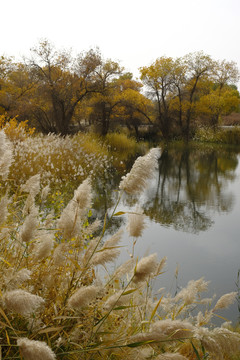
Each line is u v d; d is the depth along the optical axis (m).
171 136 45.38
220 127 44.62
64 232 2.50
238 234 8.28
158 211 10.09
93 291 2.00
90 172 14.16
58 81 32.75
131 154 26.23
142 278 2.22
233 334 1.95
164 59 42.97
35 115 33.81
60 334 2.21
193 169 19.61
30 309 1.51
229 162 22.94
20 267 2.61
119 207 10.02
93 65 33.03
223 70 48.59
